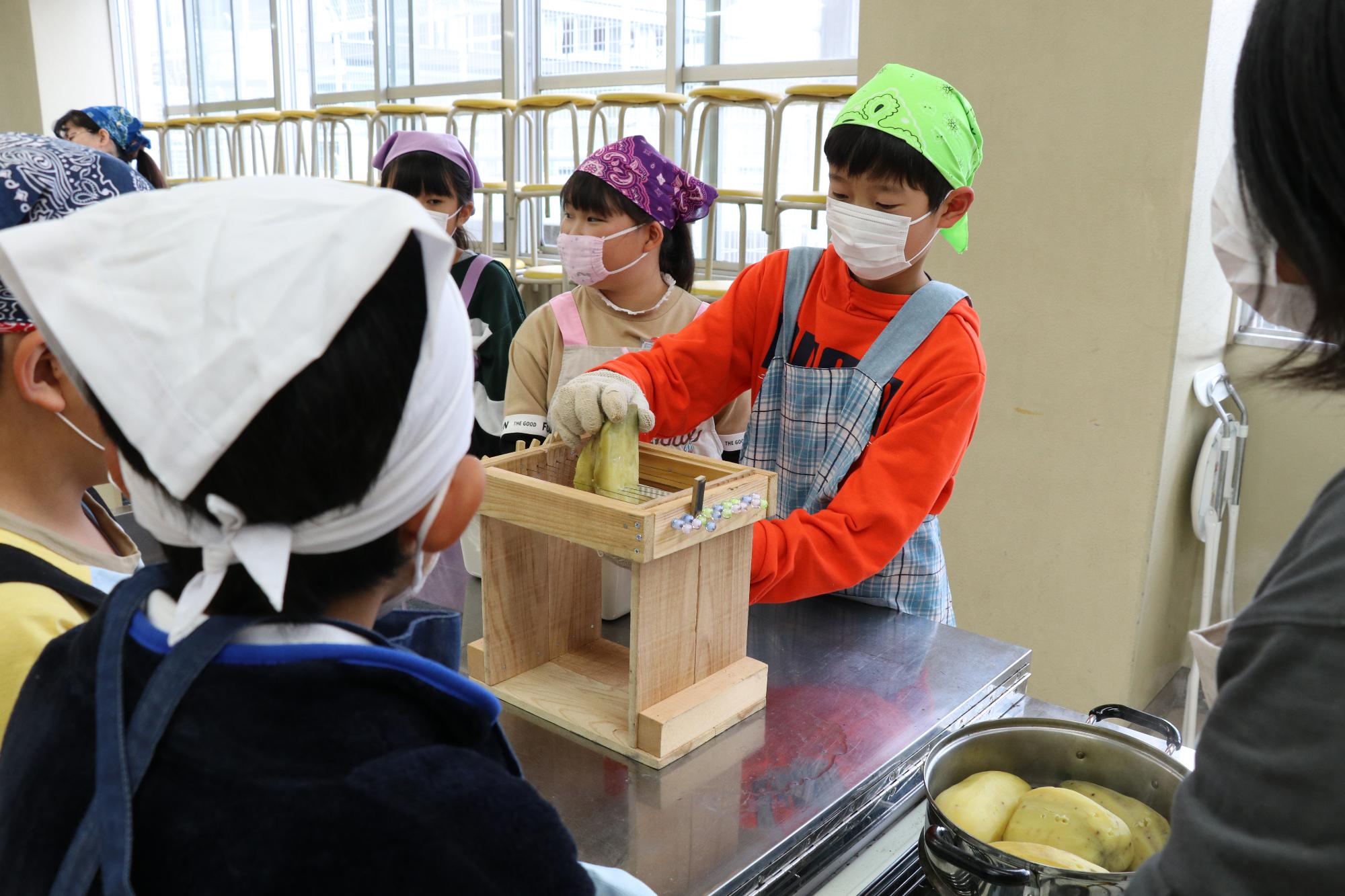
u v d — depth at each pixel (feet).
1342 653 1.47
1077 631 7.98
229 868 1.31
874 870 3.04
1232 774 1.58
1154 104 6.85
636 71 13.46
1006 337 7.88
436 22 16.22
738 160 12.60
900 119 3.99
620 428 3.28
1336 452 7.68
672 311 5.96
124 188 2.47
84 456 2.47
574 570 3.70
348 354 1.33
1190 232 6.91
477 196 15.98
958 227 4.63
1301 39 1.50
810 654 3.94
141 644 1.52
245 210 1.36
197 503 1.39
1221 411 7.63
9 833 1.47
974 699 3.66
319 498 1.38
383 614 2.06
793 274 4.76
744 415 5.73
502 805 1.47
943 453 3.95
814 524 3.81
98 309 1.31
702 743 3.24
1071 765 2.99
